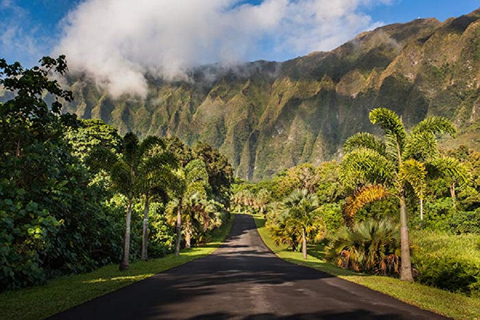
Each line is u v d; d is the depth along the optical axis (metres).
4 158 13.42
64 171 16.88
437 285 13.33
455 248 25.69
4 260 10.43
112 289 10.22
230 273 15.61
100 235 20.34
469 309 8.12
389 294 10.05
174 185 24.08
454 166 15.49
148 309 7.45
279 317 6.82
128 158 19.44
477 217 37.62
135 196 19.38
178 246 31.38
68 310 7.34
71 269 15.57
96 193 20.38
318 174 79.19
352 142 17.16
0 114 13.01
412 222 40.56
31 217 12.41
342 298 9.18
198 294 9.50
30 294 9.59
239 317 6.78
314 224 32.53
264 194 115.75
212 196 65.56
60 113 15.10
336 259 20.66
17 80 13.48
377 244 18.23
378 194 16.11
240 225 85.38
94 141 46.00
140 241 27.58
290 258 29.61
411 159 14.97
